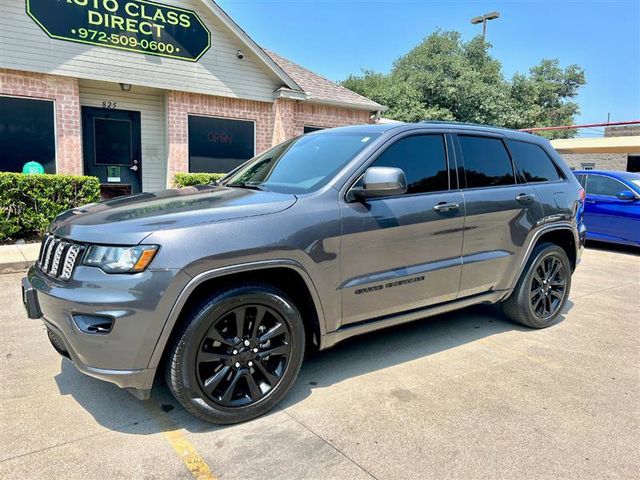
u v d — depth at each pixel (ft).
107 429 8.97
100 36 32.07
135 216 8.93
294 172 11.60
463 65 97.35
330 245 9.91
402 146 11.69
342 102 43.55
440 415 9.68
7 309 15.92
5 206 25.64
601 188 31.94
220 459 8.13
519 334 14.60
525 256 14.12
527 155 14.80
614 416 9.77
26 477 7.55
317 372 11.66
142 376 8.35
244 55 38.27
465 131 13.21
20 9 29.30
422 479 7.72
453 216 12.06
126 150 36.19
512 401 10.32
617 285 21.52
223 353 9.05
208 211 9.12
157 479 7.60
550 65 148.36
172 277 8.18
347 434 8.95
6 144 30.12
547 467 8.07
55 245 9.16
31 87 30.37
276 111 40.06
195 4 35.45
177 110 36.17
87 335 8.13
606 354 13.10
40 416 9.36
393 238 10.93
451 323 15.52
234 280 9.23
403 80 107.14
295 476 7.73
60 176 27.09
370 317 11.01
